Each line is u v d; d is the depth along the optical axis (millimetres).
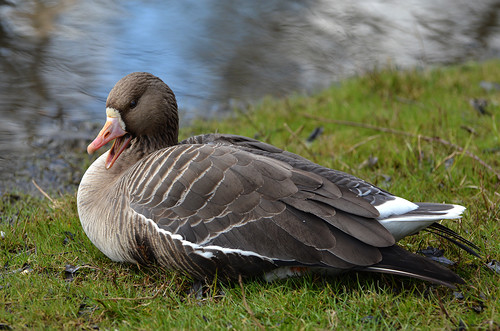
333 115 17250
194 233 8203
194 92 20062
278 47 24109
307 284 8406
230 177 8305
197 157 8617
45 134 17016
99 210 9281
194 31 24984
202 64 22125
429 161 13391
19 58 21328
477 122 15797
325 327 7605
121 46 22984
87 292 8656
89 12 26172
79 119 17953
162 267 8922
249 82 21016
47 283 8914
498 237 9711
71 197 12312
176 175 8523
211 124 17594
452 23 27578
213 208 8219
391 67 20938
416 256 7695
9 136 16781
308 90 20422
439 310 7832
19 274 9219
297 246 7883
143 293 8695
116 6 27250
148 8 27312
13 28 23672
